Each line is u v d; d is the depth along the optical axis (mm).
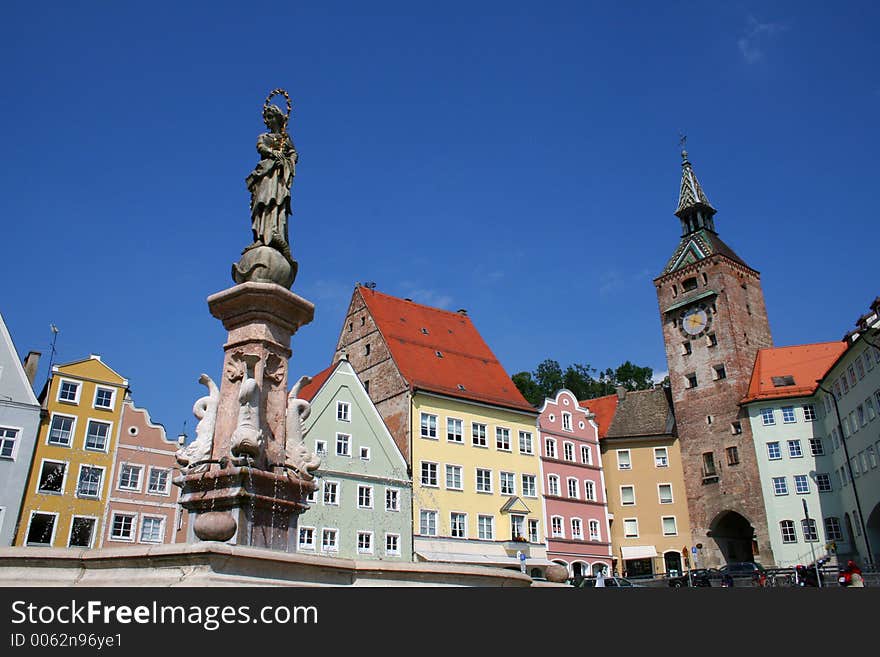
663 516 62875
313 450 43781
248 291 12547
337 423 45562
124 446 44031
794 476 57438
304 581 9242
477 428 53906
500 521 52125
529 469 55719
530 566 51312
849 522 53812
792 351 63750
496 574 11562
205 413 12141
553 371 94250
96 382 44219
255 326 12633
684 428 64812
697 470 62812
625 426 67875
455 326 64062
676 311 69062
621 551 62438
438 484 49812
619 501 64062
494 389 58094
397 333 57219
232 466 11188
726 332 65062
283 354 12836
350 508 44281
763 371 63281
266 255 13016
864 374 47344
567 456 59375
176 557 8484
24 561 8789
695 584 44344
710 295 66562
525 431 56969
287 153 14227
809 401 58469
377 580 10125
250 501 11039
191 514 11352
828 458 56531
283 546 11383
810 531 55656
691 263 69125
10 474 39719
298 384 12883
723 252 69000
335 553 42594
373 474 46094
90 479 42344
